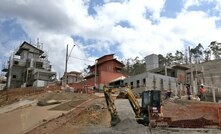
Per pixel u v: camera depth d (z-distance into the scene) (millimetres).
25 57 84750
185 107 25750
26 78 76562
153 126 17984
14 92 53031
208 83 72125
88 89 54281
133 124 17859
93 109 26328
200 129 18094
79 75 88438
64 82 52062
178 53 107688
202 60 102938
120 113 22938
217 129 18812
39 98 39969
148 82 54656
